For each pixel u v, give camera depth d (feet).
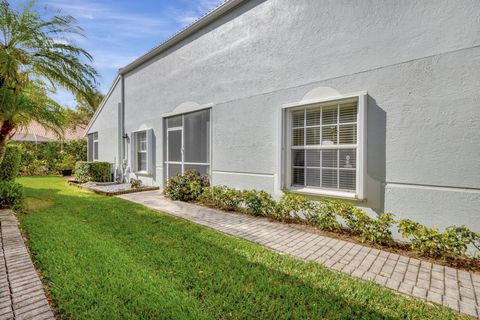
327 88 17.56
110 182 40.86
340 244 14.43
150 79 35.88
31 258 11.89
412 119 14.23
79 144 61.62
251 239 15.17
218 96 25.79
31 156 55.11
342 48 16.87
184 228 17.01
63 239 14.40
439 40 13.38
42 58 21.26
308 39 18.60
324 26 17.72
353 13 16.37
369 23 15.72
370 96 15.70
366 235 14.64
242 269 11.28
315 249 13.71
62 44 21.98
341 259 12.48
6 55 18.24
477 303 8.93
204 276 10.62
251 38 22.59
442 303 8.94
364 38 15.92
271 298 9.18
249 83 22.77
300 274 10.89
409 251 13.46
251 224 18.15
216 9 24.79
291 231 16.62
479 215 12.40
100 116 49.75
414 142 14.19
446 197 13.26
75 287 9.53
